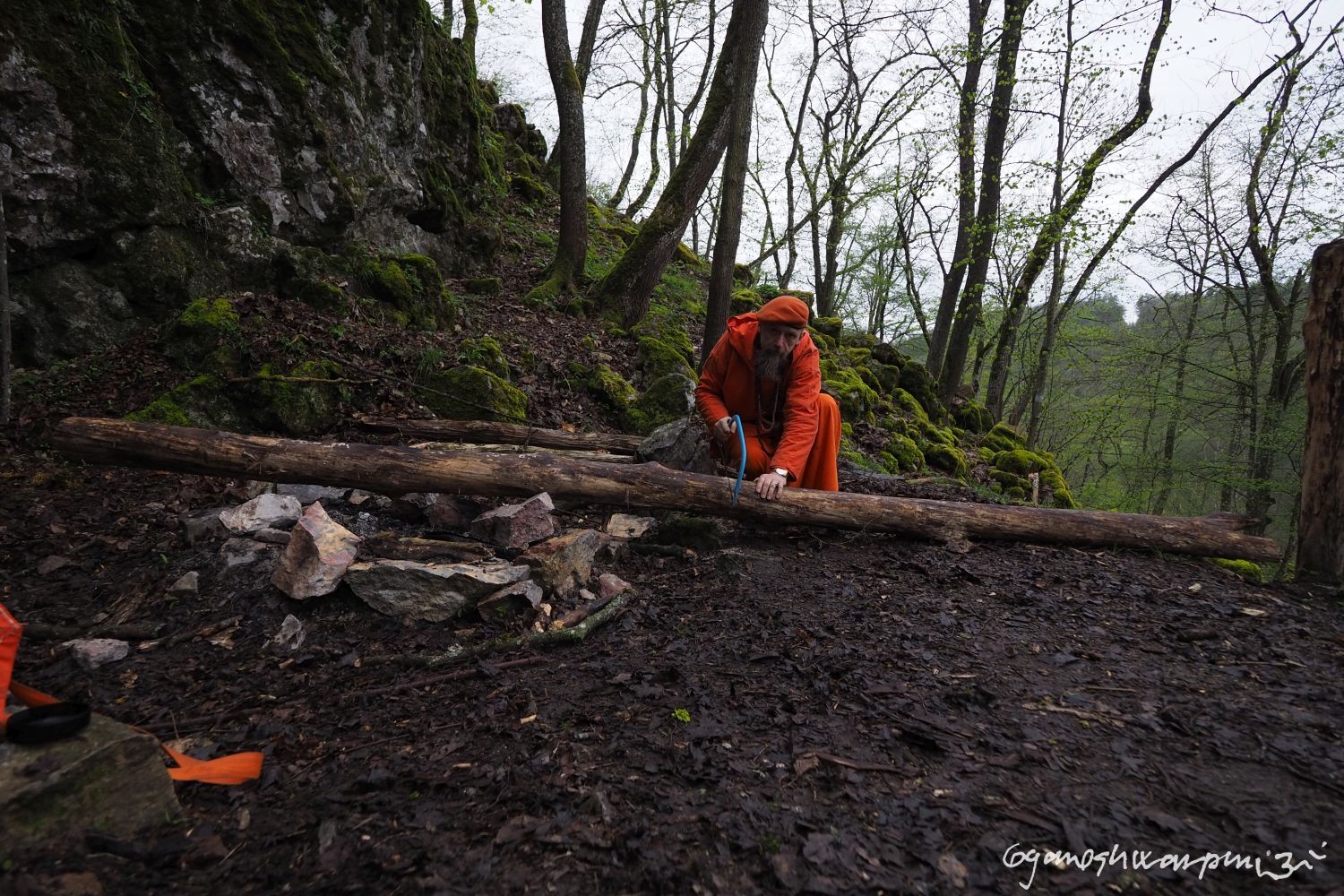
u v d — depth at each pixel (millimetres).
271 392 4812
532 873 1604
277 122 6199
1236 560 4207
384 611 2918
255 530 3420
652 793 1869
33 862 1540
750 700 2338
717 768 1973
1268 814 1758
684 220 8953
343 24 6898
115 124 5172
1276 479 15109
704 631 2855
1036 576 3469
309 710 2355
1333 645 2770
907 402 11312
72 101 4961
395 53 7723
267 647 2746
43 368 4891
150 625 2859
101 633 2746
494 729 2203
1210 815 1766
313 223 6598
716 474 4141
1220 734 2125
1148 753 2035
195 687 2490
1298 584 3471
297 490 3955
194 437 3471
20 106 4754
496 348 6297
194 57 5680
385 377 5410
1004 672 2527
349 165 6988
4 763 1599
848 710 2271
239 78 5941
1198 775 1929
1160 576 3574
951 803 1820
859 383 9844
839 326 12789
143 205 5305
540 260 10570
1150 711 2262
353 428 5066
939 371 14805
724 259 6844
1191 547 3904
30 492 3904
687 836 1707
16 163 4750
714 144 8750
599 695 2400
